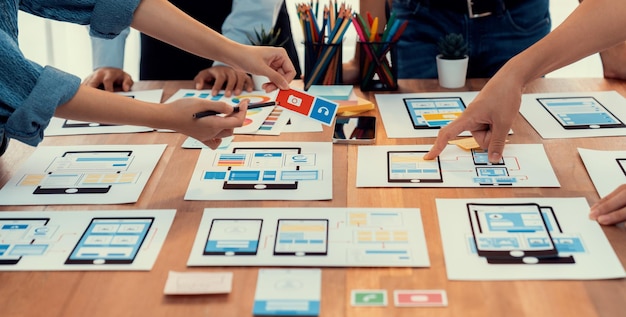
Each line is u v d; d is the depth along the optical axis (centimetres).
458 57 165
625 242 103
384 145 137
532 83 166
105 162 133
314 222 110
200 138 125
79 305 94
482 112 128
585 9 127
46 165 133
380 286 95
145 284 98
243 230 109
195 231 109
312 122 148
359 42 162
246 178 125
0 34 107
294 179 124
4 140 129
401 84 170
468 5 184
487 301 92
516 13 186
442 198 116
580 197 115
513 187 119
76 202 119
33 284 98
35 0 122
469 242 104
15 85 107
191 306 93
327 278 97
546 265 98
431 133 142
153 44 199
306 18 158
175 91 169
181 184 124
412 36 192
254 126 146
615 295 92
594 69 304
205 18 191
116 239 108
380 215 112
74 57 303
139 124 118
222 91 167
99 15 126
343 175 125
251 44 173
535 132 140
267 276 98
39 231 111
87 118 115
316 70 162
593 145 133
